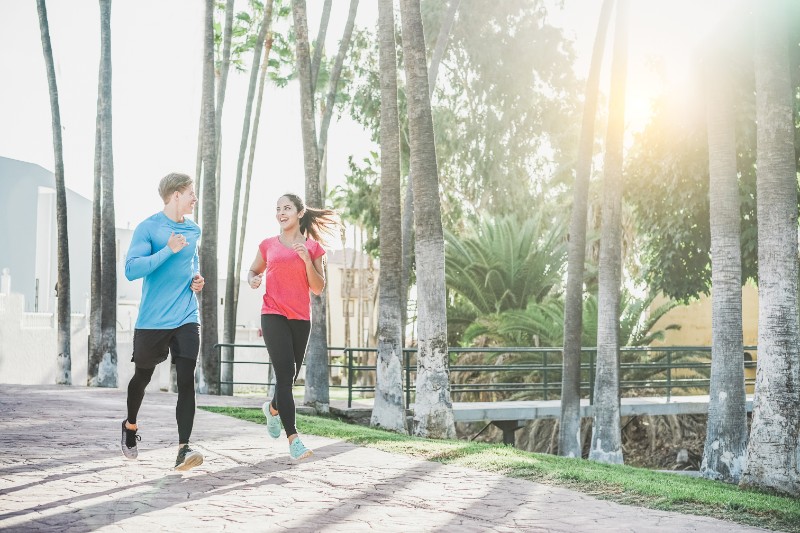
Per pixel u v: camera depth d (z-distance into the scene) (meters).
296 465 6.51
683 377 29.02
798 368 9.87
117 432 8.52
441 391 11.77
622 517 4.91
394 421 13.20
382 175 13.78
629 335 26.42
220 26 29.30
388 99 13.82
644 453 22.00
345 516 4.59
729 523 4.97
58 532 4.02
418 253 12.02
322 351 15.98
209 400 16.44
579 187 16.38
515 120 34.53
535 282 29.27
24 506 4.64
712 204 12.93
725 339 12.64
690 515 5.18
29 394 15.02
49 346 28.88
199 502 4.86
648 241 20.73
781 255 9.95
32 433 8.32
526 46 34.12
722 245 12.79
